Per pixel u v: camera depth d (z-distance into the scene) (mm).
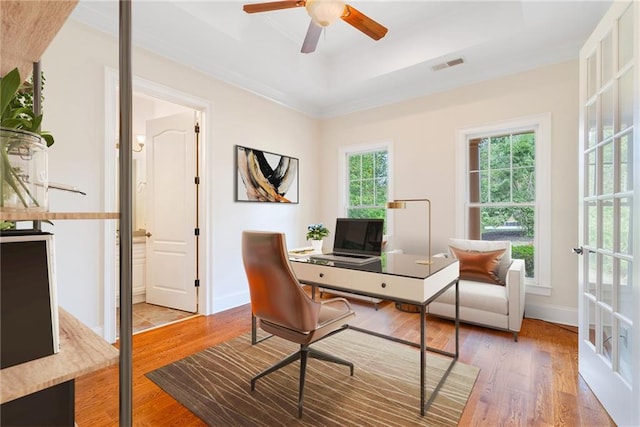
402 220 4250
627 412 1598
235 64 3527
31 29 738
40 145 765
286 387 2047
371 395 1960
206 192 3506
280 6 2205
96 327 2652
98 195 2646
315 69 4090
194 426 1684
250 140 3988
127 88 712
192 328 3092
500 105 3541
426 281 1808
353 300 4059
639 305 1506
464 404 1865
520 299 2811
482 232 3770
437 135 3977
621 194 1711
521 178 3498
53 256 750
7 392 577
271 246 1744
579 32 2916
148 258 3902
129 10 718
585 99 2176
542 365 2330
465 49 3209
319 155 5133
